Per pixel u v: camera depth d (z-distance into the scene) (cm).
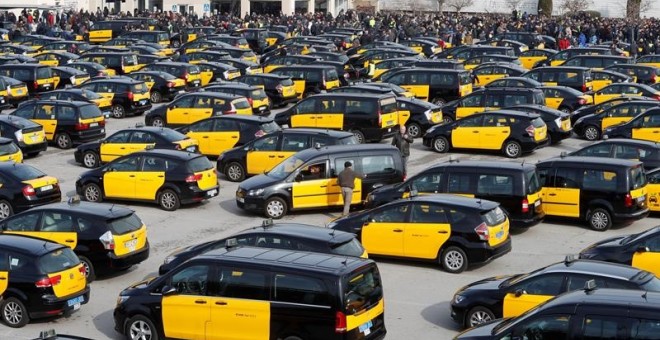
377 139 3372
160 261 2231
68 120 3491
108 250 2039
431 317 1830
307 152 2647
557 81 4372
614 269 1592
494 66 4762
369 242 2156
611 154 2733
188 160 2677
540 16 8500
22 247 1831
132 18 7638
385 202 2438
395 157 2617
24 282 1800
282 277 1541
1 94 4241
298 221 2536
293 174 2580
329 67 4484
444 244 2086
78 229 2058
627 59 4897
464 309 1689
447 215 2089
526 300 1609
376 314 1570
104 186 2722
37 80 4494
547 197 2481
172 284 1633
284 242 1870
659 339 1219
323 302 1506
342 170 2580
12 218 2108
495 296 1656
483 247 2050
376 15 8406
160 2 9656
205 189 2677
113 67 5112
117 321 1691
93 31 7162
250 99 3884
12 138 3278
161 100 4506
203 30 7081
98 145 3156
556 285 1591
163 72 4562
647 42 6222
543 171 2486
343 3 10325
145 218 2603
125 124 3988
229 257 1602
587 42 6712
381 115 3350
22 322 1812
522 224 2317
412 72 4175
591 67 4934
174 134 3089
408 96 3812
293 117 3447
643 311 1235
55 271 1812
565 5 8819
